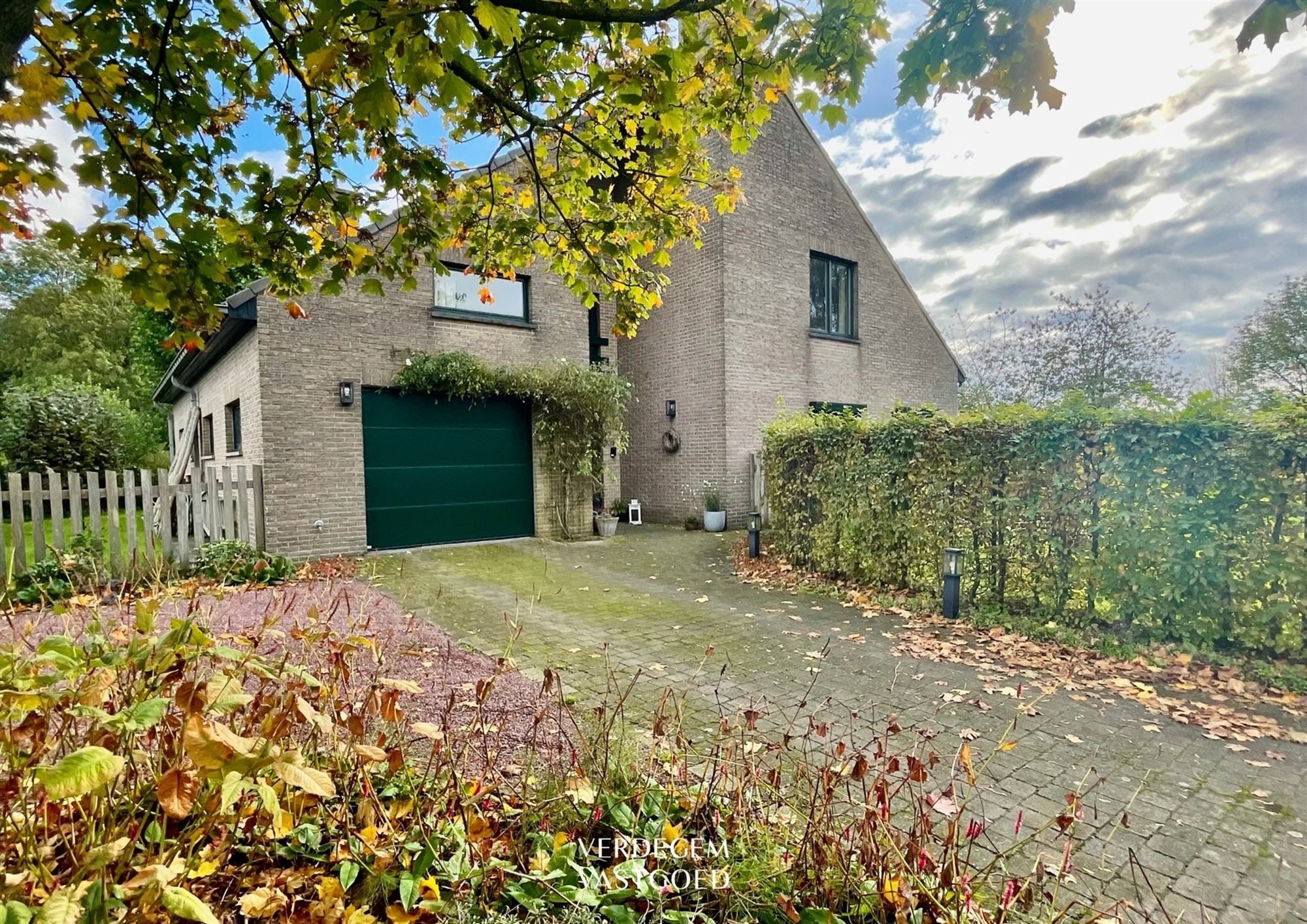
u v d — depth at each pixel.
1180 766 3.03
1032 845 2.39
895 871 1.74
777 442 8.02
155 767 1.62
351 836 1.71
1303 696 3.87
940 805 1.85
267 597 5.60
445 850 1.80
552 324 10.12
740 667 4.36
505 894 1.70
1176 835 2.47
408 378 8.58
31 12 1.73
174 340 3.60
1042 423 5.29
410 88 2.29
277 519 7.71
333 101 3.04
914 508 6.25
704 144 11.17
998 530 5.63
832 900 1.73
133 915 1.22
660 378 12.55
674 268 12.15
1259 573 4.21
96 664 1.64
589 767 2.32
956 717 3.57
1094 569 4.96
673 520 12.27
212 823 1.48
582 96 3.18
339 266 3.53
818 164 12.87
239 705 1.57
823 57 2.80
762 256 11.86
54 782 1.11
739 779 2.16
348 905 1.61
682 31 2.86
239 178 3.21
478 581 7.12
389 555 8.31
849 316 13.62
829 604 6.21
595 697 3.71
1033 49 2.34
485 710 3.18
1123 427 4.82
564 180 3.73
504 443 9.72
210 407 11.44
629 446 13.16
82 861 1.28
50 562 5.55
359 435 8.31
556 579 7.34
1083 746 3.22
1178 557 4.51
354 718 1.82
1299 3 2.02
